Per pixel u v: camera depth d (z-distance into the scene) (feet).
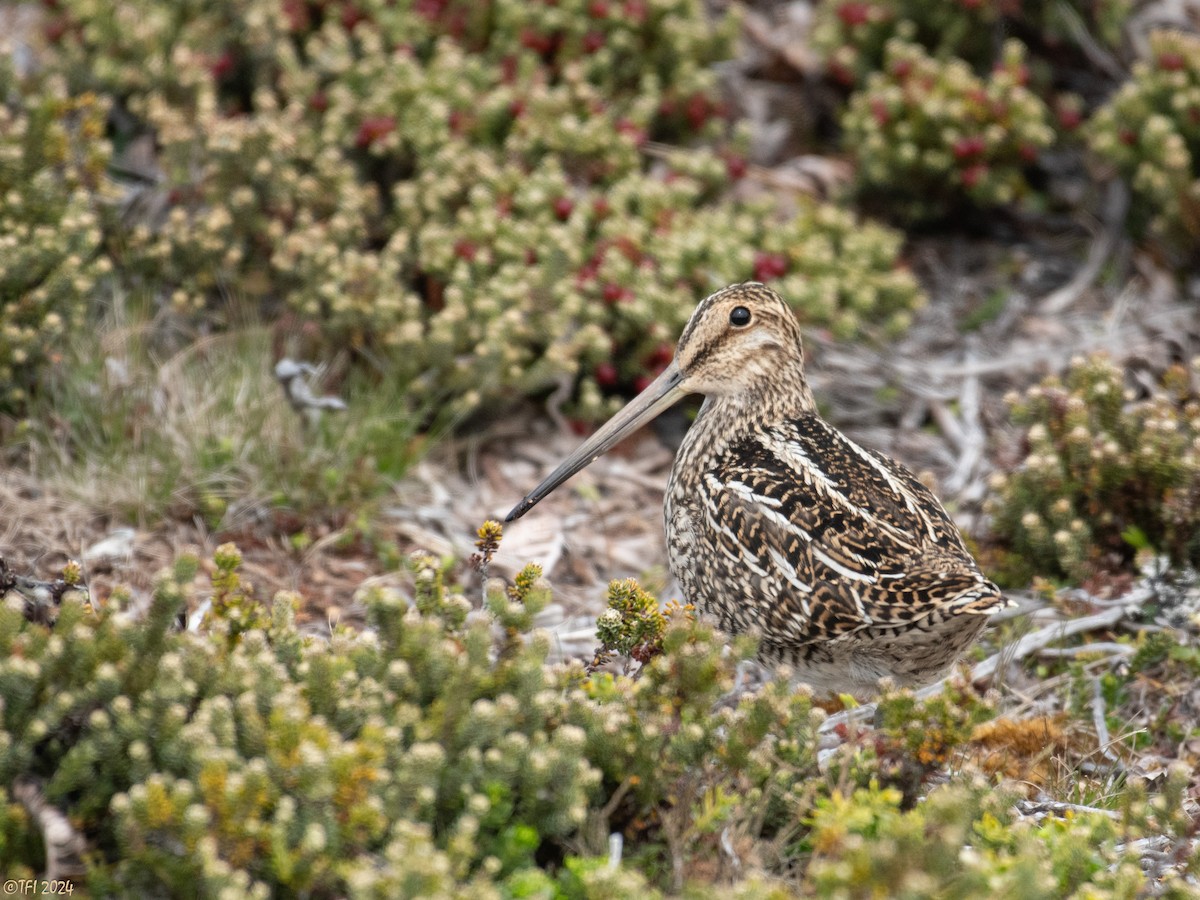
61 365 38.58
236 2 47.75
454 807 24.36
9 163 39.09
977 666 34.58
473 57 48.42
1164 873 25.59
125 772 23.66
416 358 40.65
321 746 23.35
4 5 52.37
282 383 38.93
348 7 49.11
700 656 25.79
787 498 31.14
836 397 43.98
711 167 46.73
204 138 42.98
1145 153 48.24
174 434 38.29
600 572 38.99
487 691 25.77
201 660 24.56
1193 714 33.53
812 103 53.67
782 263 43.88
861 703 33.58
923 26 52.65
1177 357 45.32
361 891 21.16
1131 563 37.83
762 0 56.90
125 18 46.85
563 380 42.78
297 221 42.73
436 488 40.14
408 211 43.24
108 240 41.60
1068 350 45.68
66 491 36.91
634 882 22.71
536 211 43.57
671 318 41.75
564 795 24.31
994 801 25.81
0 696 23.48
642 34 50.26
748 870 24.31
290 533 37.88
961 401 43.88
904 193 50.52
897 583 29.35
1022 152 49.19
